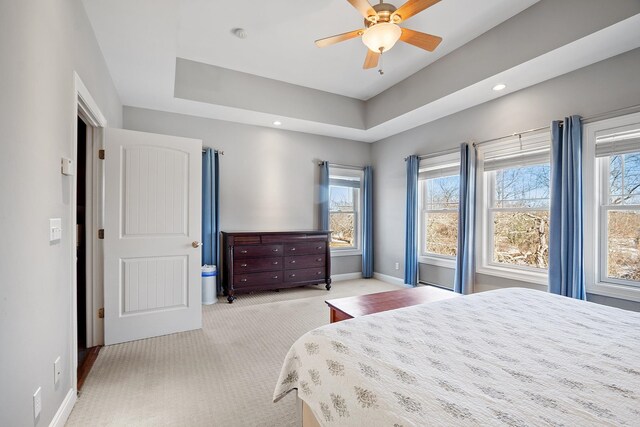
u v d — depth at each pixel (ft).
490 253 12.42
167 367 7.64
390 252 17.46
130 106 13.04
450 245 14.55
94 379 7.04
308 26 10.06
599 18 7.61
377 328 4.54
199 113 13.92
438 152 14.26
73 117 6.07
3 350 3.57
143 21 7.50
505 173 12.05
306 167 17.01
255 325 10.65
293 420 5.71
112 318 9.02
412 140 15.97
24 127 4.11
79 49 6.54
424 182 15.81
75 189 6.18
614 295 8.70
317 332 4.49
